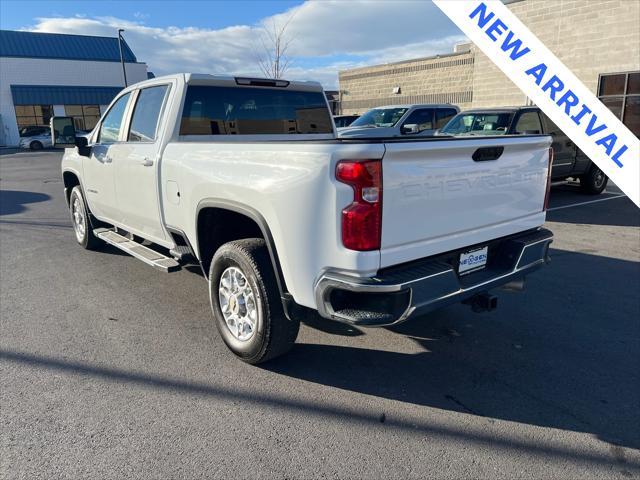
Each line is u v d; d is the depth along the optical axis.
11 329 4.31
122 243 5.24
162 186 4.33
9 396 3.29
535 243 3.73
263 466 2.64
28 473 2.58
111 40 43.19
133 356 3.83
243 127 4.83
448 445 2.81
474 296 3.53
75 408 3.15
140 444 2.81
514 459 2.70
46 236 7.84
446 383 3.48
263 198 3.21
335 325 4.41
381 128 11.41
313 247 2.96
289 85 5.13
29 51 39.06
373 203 2.75
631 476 2.57
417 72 25.22
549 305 4.86
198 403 3.22
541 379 3.53
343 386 3.43
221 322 3.85
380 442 2.84
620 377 3.55
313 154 2.87
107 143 5.46
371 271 2.81
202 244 4.04
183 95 4.39
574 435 2.90
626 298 5.02
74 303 4.93
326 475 2.57
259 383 3.46
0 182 15.42
